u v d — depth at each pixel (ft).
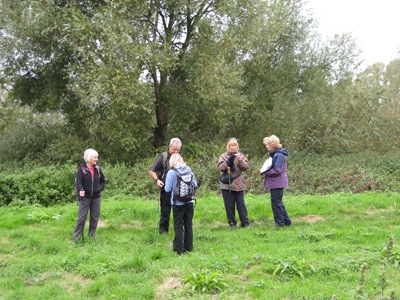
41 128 73.46
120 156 61.62
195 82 57.41
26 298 17.39
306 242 24.80
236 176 28.84
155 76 60.80
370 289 17.01
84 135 65.72
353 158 67.56
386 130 82.53
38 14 52.16
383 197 37.83
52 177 43.39
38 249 24.56
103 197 42.78
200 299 16.72
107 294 17.60
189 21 60.80
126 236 27.02
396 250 20.99
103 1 57.88
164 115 64.95
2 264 21.72
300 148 77.51
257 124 69.97
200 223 31.19
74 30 50.98
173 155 24.12
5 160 71.31
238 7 60.95
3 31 59.52
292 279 18.58
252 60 66.23
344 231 26.99
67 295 17.69
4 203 40.40
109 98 53.36
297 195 43.50
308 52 73.77
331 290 17.06
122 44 51.03
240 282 18.54
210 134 68.28
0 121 84.07
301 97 75.10
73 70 55.98
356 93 81.30
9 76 64.28
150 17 57.21
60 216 32.53
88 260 21.79
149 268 20.26
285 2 70.44
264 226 29.17
